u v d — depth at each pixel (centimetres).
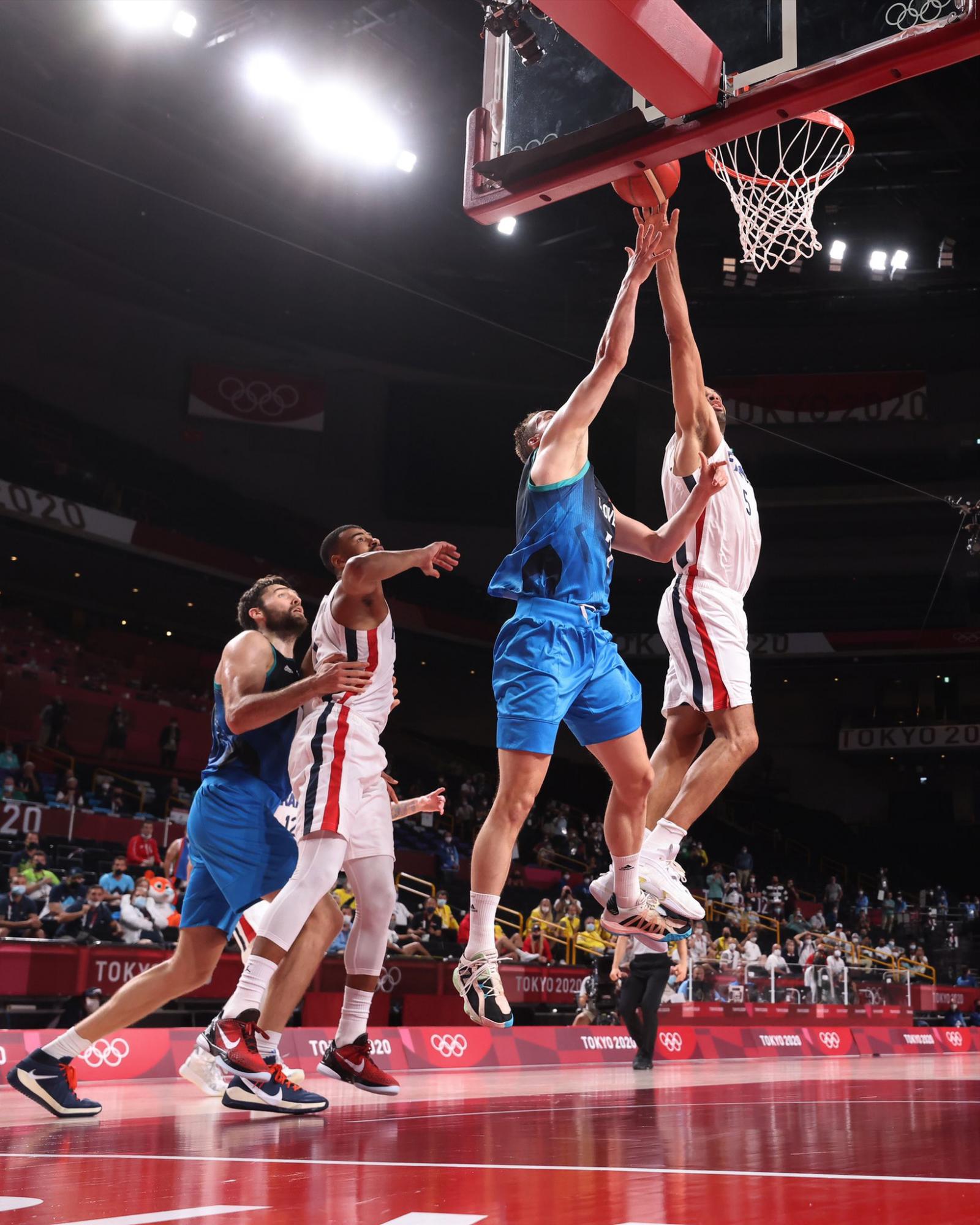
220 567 2423
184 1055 659
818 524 2786
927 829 3048
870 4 339
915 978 2148
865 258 2306
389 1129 322
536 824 2462
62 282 2284
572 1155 246
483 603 2839
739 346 2644
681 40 338
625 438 2688
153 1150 271
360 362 2655
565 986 1319
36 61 1803
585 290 2456
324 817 412
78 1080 602
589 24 321
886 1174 207
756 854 2820
